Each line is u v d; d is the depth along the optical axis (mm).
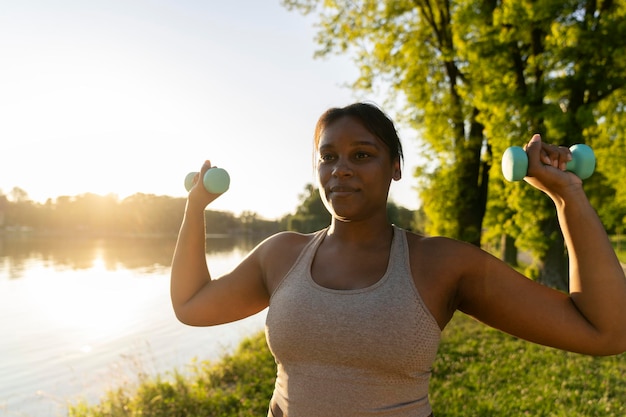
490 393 4707
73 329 13055
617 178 16016
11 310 16062
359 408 1174
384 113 1387
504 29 10258
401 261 1264
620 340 1121
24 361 9773
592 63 9820
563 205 1173
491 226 13859
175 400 5062
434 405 4449
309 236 1477
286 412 1278
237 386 5414
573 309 1165
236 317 1525
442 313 1251
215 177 1486
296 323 1243
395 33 12766
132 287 22094
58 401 6621
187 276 1538
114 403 5223
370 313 1185
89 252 49500
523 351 6301
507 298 1207
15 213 116562
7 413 6520
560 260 11344
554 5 9344
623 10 9984
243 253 54219
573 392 4688
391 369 1172
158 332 12273
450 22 12055
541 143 1184
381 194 1337
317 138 1458
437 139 12250
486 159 11570
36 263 35594
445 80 12547
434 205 12641
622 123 12062
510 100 9977
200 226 1568
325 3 12898
